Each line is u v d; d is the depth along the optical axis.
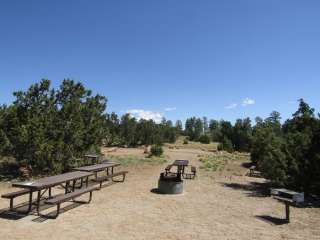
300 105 16.59
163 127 61.97
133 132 45.22
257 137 22.25
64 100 16.69
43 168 15.02
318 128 13.55
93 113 17.36
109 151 33.69
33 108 15.14
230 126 58.84
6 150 14.52
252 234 7.99
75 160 16.16
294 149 13.95
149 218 9.01
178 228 8.23
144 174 17.67
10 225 7.84
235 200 11.98
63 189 12.54
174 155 34.09
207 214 9.73
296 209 10.89
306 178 13.09
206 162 26.84
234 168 23.77
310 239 7.77
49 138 15.08
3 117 15.11
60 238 7.08
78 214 9.08
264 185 15.85
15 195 8.90
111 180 15.12
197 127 83.38
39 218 8.51
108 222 8.45
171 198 11.71
